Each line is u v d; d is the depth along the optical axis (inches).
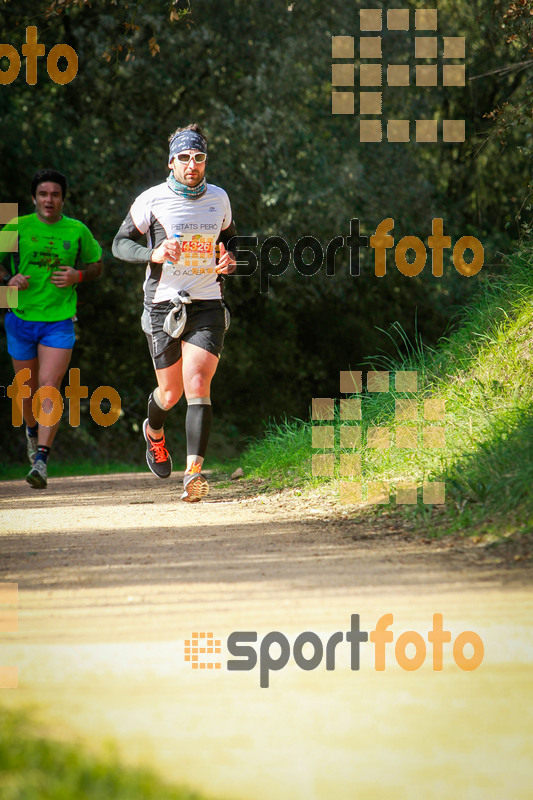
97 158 1610.5
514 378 598.5
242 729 187.2
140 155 1690.5
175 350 515.2
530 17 711.7
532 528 394.0
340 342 2010.3
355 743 180.2
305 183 1672.0
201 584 332.2
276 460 751.7
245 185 1679.4
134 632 265.4
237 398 2060.8
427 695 207.9
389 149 1775.3
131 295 1744.6
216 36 1674.5
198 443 497.0
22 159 1565.0
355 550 398.0
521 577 326.0
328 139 1752.0
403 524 454.9
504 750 176.2
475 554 372.2
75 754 167.3
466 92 1809.8
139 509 588.1
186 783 159.6
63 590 329.1
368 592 311.0
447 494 477.4
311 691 212.7
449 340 722.8
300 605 294.0
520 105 738.2
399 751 176.2
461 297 1817.2
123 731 185.8
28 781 152.6
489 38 1534.2
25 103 1583.4
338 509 521.7
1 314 1632.6
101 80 1608.0
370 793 158.4
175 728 187.5
